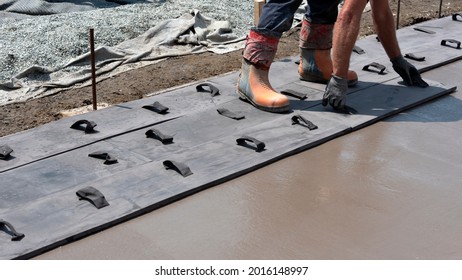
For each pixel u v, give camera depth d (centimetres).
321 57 513
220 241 376
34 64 556
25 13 679
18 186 405
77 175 415
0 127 478
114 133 454
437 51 588
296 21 667
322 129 461
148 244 373
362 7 461
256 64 480
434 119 483
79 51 579
